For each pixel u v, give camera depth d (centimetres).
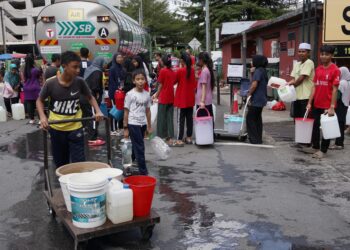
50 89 491
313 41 1206
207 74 852
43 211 520
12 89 1348
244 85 1274
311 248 420
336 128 737
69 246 426
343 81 781
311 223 480
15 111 1280
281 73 1598
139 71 631
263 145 876
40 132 1067
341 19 947
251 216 500
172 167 715
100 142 899
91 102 517
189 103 867
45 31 1275
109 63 1266
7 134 1043
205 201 551
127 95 632
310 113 822
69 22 1264
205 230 462
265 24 1691
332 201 549
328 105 758
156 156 791
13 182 643
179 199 559
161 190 595
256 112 873
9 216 505
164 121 885
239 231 459
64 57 478
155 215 427
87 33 1265
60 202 465
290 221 485
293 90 816
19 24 7656
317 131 797
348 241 435
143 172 654
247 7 3781
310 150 817
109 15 1255
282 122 1155
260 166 718
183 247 422
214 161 752
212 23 3853
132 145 652
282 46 1583
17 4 7612
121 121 998
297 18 1359
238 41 2545
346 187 604
